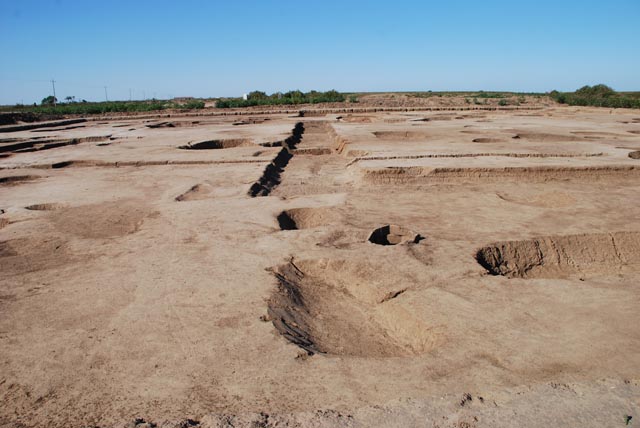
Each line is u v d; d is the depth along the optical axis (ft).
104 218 22.02
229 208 22.77
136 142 48.83
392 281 14.34
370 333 12.59
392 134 52.19
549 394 8.87
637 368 9.64
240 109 109.91
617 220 19.99
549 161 31.86
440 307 12.62
